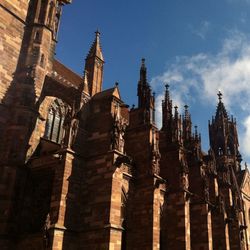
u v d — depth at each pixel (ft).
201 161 186.29
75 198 121.39
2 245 115.65
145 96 161.27
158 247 132.77
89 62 181.78
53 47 162.81
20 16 149.38
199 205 175.83
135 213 139.85
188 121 201.67
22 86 137.18
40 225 123.65
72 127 129.59
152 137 150.82
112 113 135.03
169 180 166.81
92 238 115.24
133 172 146.51
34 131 140.97
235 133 319.06
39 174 129.80
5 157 126.41
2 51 138.82
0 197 120.98
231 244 214.28
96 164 126.93
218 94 336.90
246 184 292.20
